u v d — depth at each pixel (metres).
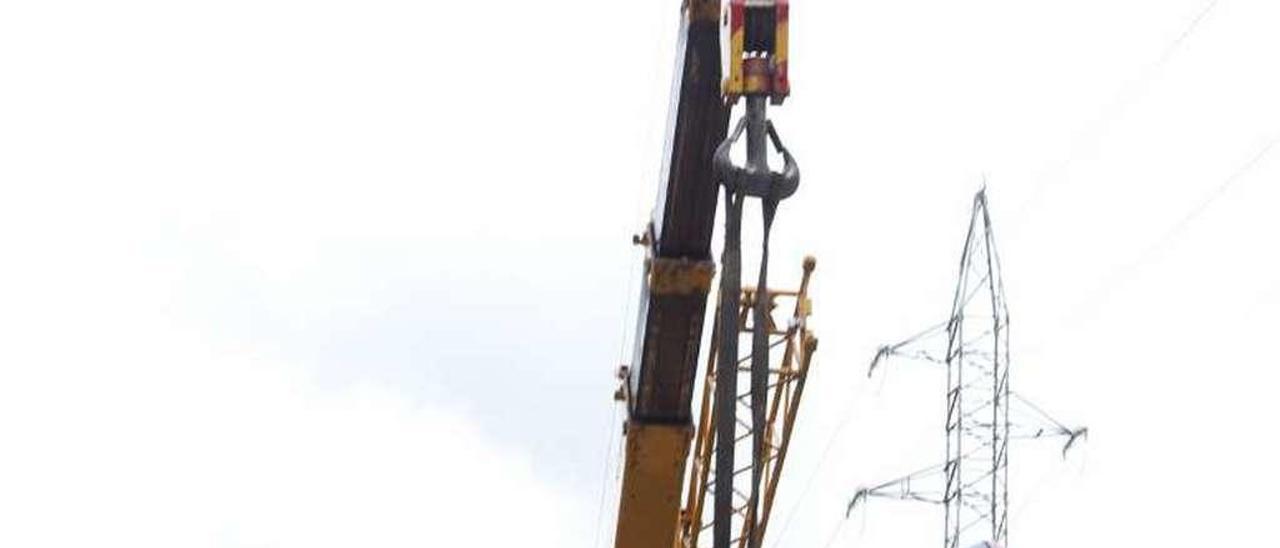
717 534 11.45
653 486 31.64
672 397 31.09
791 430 37.41
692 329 29.95
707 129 27.44
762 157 12.20
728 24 14.40
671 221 29.02
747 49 14.34
